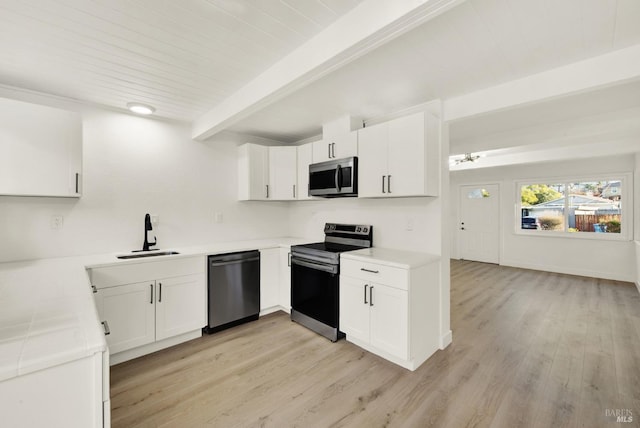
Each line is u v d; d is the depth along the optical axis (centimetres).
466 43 170
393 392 196
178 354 247
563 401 187
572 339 276
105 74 211
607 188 520
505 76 212
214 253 287
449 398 190
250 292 314
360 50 149
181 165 321
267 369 224
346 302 262
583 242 540
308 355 245
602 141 413
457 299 400
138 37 167
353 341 267
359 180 276
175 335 261
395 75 210
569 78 194
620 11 142
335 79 217
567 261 556
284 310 351
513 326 307
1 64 196
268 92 204
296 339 275
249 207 380
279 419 171
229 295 296
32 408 73
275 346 261
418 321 228
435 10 120
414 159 236
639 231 466
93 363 81
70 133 223
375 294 238
